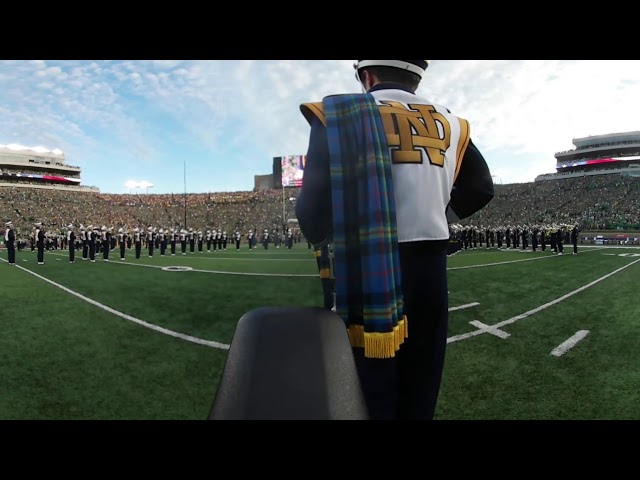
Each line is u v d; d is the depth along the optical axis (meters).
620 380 3.37
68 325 5.33
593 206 52.38
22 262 17.81
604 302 6.96
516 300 7.15
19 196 59.38
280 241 41.09
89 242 19.34
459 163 1.35
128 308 6.47
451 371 3.61
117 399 2.96
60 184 88.38
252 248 35.69
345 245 1.10
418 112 1.28
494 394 3.06
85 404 2.87
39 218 55.03
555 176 74.50
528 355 4.08
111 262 17.45
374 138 1.13
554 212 54.81
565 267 13.15
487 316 5.87
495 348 4.32
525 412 2.72
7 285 9.37
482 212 60.16
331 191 1.13
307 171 1.22
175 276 10.96
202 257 20.94
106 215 61.31
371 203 1.09
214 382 3.32
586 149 83.12
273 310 0.73
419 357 1.19
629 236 39.00
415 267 1.19
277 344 0.65
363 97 1.22
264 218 62.28
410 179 1.18
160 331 4.99
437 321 1.23
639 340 4.59
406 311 1.18
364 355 1.09
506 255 20.25
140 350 4.21
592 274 11.09
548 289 8.40
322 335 0.67
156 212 64.81
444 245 1.26
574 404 2.87
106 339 4.64
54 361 3.87
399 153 1.18
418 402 1.19
